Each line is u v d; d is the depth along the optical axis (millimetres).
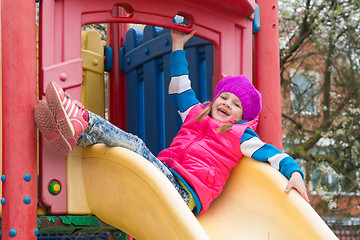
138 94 3523
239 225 2250
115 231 3594
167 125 3201
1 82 2305
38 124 2023
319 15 8266
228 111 2465
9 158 2031
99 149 2197
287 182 2254
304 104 9719
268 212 2240
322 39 8648
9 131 2041
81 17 2332
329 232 2068
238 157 2391
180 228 1852
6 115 2057
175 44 2656
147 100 3365
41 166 2172
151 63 3363
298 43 8570
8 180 2025
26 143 2037
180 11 2600
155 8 2521
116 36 3674
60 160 2217
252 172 2352
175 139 2494
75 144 2111
